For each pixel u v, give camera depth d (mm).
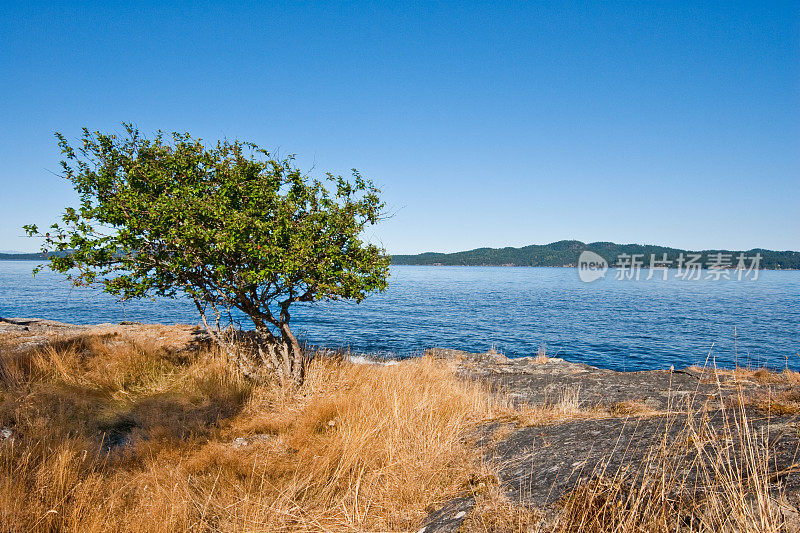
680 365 19938
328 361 9875
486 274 174000
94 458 5293
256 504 4230
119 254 7406
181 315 31766
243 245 7039
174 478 4824
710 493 2754
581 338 27016
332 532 3830
